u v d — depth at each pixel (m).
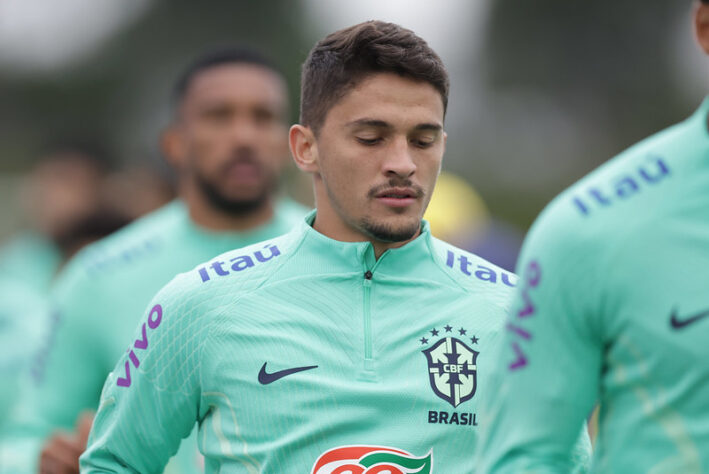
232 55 16.95
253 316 9.77
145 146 74.69
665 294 7.45
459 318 9.96
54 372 16.25
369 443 9.33
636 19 83.56
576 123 83.06
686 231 7.48
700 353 7.33
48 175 29.39
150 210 24.97
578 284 7.67
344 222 10.05
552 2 84.31
